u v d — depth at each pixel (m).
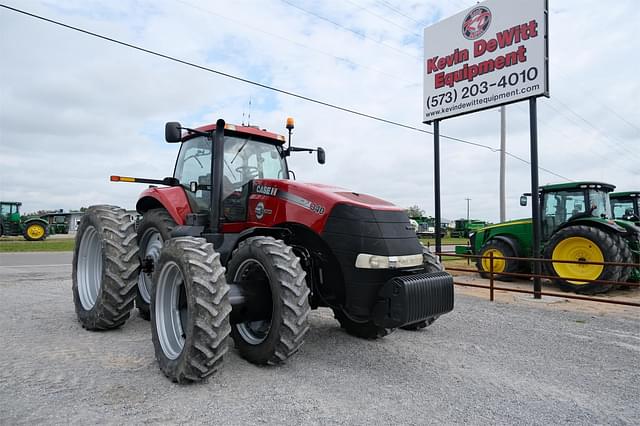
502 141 19.58
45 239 26.47
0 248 18.98
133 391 3.16
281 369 3.74
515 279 10.47
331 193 4.10
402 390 3.36
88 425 2.60
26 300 6.48
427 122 9.93
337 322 5.54
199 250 3.52
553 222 10.06
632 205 12.80
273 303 3.60
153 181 5.66
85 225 5.05
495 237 10.73
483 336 5.07
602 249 8.20
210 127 5.08
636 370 3.97
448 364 4.02
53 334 4.61
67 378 3.36
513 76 8.19
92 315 4.64
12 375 3.38
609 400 3.27
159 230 5.29
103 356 3.92
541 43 7.78
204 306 3.24
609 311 6.70
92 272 5.08
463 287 9.34
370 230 3.81
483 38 8.70
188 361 3.21
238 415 2.82
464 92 9.05
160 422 2.68
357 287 3.77
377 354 4.25
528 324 5.74
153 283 3.80
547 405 3.15
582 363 4.15
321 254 4.17
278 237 4.34
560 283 8.66
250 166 5.16
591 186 9.55
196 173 5.27
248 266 4.04
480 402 3.17
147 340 4.46
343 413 2.90
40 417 2.68
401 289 3.55
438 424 2.80
